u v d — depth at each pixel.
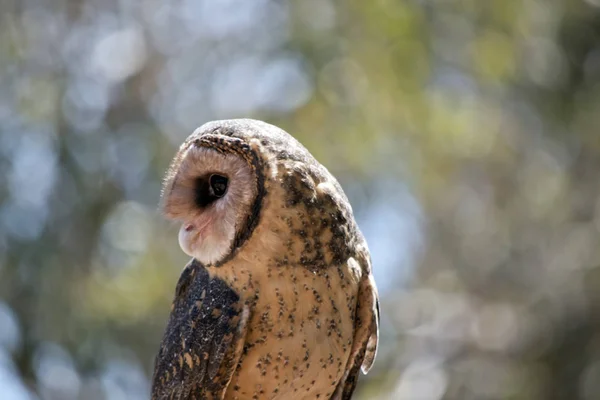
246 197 5.66
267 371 5.81
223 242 5.70
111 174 15.76
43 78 16.30
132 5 17.77
